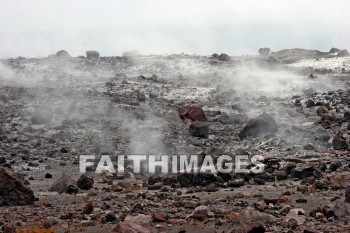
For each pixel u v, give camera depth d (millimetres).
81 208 22297
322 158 31422
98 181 29219
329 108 46625
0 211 22109
